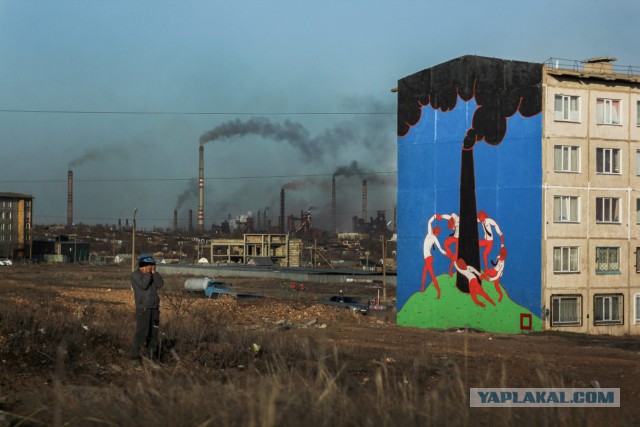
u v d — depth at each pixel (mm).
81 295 50031
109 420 7250
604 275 42688
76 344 12938
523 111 42000
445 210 42938
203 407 7344
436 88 43656
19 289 53062
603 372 16141
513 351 22547
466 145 42656
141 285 12594
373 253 199625
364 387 9789
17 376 10641
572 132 42406
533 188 41531
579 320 42000
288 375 9984
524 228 41531
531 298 41156
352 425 7152
